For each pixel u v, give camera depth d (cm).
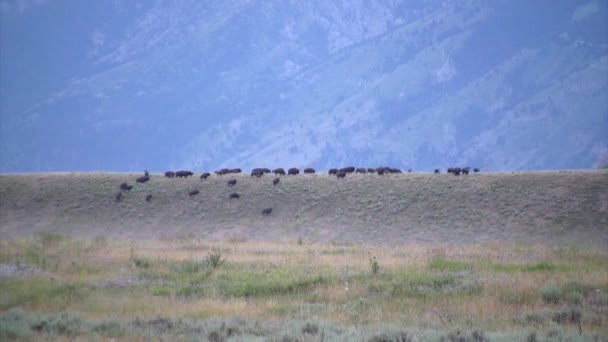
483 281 9962
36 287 9719
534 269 11562
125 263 12625
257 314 8131
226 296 9638
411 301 8875
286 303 8900
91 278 10769
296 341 6400
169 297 9419
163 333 7000
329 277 10575
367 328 7112
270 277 10769
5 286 9831
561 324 7481
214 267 12188
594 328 7269
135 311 8444
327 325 7144
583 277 10281
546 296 8931
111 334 7069
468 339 6519
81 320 7688
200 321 7569
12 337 6844
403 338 6550
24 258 12925
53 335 6938
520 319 7738
